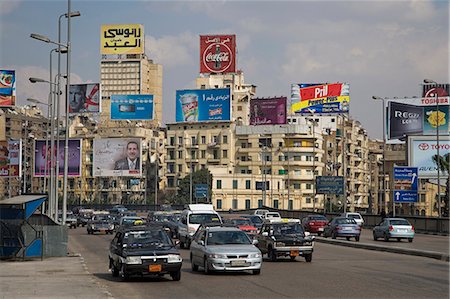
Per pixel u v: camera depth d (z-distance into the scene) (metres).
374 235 48.75
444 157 77.50
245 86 160.62
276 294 18.12
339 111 104.06
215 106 107.38
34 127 142.00
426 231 59.31
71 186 142.50
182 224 41.88
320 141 135.12
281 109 113.38
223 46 112.50
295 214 85.12
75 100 99.06
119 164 97.56
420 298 17.05
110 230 61.66
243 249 23.56
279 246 29.30
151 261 21.52
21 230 31.53
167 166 141.00
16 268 27.27
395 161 133.00
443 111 87.94
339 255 33.69
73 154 88.94
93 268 27.70
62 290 19.39
